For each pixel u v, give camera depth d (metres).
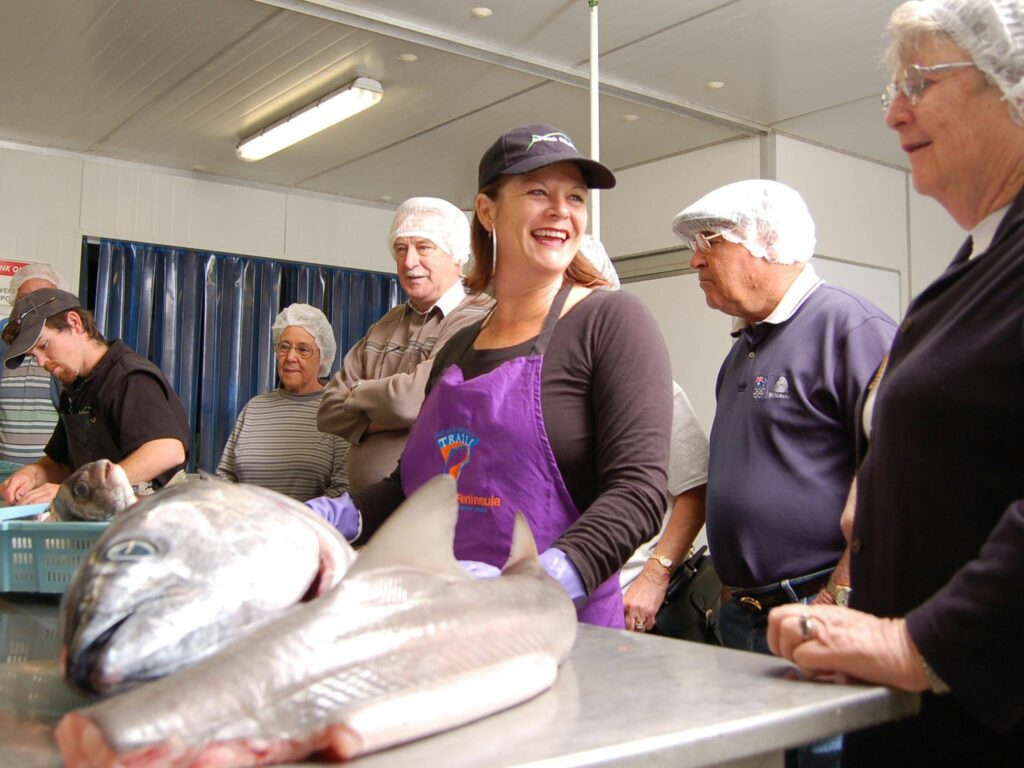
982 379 1.17
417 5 4.30
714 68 4.95
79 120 5.81
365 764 0.83
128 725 0.74
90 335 3.07
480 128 5.94
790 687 1.10
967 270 1.29
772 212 2.34
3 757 0.89
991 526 1.18
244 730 0.80
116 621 0.89
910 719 1.29
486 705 0.96
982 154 1.29
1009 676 1.02
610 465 1.58
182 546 0.95
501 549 1.66
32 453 4.72
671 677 1.16
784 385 2.25
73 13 4.38
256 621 0.95
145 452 2.81
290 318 4.05
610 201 6.79
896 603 1.28
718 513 2.34
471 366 1.83
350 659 0.89
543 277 1.79
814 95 5.29
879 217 6.42
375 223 7.77
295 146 6.30
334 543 1.10
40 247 6.26
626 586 2.74
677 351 6.22
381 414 2.74
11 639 1.52
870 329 2.20
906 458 1.26
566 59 4.88
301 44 4.69
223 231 6.99
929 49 1.29
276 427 4.00
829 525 2.17
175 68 5.00
